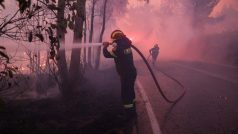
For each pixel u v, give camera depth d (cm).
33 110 771
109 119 663
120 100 856
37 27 510
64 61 911
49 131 592
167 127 592
